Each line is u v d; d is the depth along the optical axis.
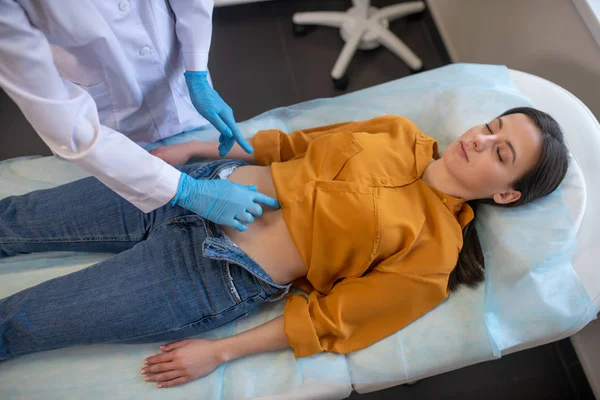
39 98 0.72
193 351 1.01
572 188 1.15
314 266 1.06
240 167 1.20
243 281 1.04
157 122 1.23
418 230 1.06
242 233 1.08
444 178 1.13
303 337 1.01
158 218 1.08
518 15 1.59
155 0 0.96
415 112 1.38
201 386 1.03
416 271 1.04
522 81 1.36
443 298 1.07
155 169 0.86
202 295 1.02
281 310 1.14
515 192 1.09
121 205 1.09
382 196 1.06
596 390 1.38
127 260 1.03
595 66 1.33
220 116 1.12
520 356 1.52
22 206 1.10
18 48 0.68
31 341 1.00
